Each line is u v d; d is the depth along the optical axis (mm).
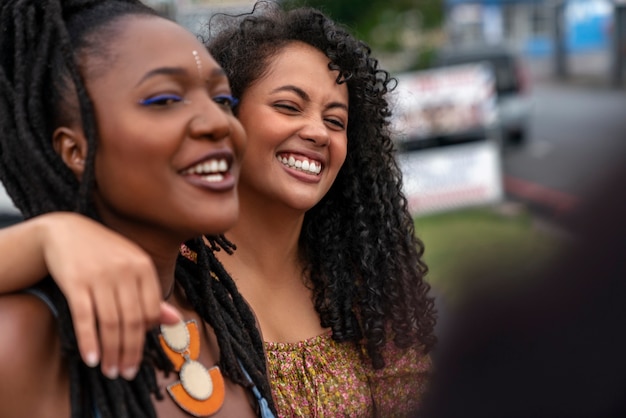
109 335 1149
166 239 1376
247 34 2096
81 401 1262
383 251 2223
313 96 2072
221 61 2107
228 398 1476
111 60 1282
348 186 2242
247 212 2127
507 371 960
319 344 2148
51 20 1298
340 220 2240
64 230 1193
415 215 8914
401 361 2225
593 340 941
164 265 1418
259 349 1725
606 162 969
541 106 18141
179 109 1296
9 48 1355
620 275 937
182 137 1283
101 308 1146
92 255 1166
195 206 1299
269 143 2045
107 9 1343
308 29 2117
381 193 2254
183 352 1439
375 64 2236
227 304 1644
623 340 933
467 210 8969
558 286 961
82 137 1296
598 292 944
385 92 2289
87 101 1267
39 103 1304
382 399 2203
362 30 11398
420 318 2238
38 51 1311
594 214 951
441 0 12469
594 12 25406
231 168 1354
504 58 13055
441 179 9055
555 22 25281
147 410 1312
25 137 1290
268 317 2125
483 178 9094
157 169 1278
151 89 1276
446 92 9055
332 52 2104
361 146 2248
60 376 1271
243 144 1375
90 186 1276
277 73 2064
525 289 971
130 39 1294
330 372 2133
